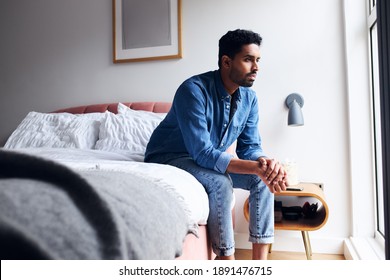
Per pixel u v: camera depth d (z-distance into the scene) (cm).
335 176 196
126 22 239
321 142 199
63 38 258
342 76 197
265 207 119
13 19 272
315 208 182
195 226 83
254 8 212
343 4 197
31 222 33
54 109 258
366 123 189
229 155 114
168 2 229
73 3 256
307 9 204
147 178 77
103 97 246
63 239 34
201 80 127
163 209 59
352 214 190
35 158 41
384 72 90
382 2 91
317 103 200
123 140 185
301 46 204
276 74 207
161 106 218
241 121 135
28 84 266
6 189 35
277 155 205
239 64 122
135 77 238
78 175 42
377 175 186
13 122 270
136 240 45
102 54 247
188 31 225
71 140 197
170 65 229
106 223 39
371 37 190
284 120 205
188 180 100
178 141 132
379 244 173
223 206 109
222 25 218
